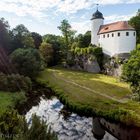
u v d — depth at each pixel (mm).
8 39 60719
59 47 78188
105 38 60938
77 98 31875
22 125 13281
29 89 40469
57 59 77125
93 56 61969
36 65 51000
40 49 73312
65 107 31266
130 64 30719
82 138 21578
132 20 64125
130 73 30578
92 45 67000
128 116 24172
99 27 68250
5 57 49812
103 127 24547
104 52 61281
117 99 31047
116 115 24875
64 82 45094
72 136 21938
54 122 25438
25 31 65812
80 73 59406
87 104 28953
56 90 38094
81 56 67312
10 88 35625
